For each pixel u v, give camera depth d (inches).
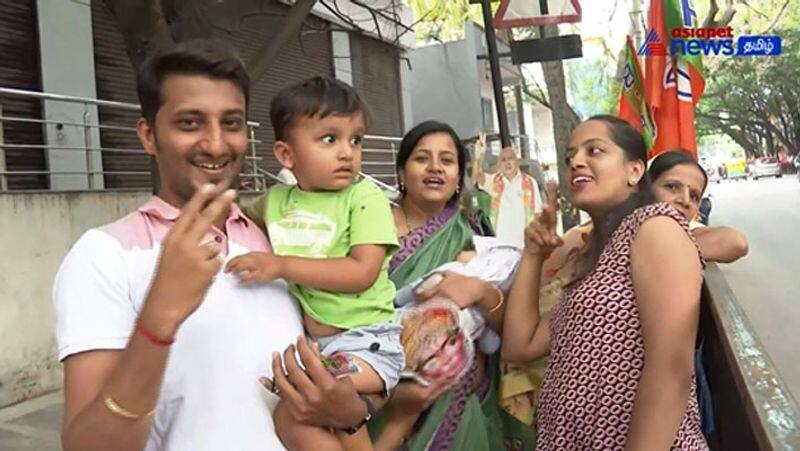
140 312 53.3
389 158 560.4
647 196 86.5
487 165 210.1
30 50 287.0
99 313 60.8
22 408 227.6
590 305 77.5
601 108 921.5
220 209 54.1
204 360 63.2
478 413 97.8
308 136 81.9
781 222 695.1
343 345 78.0
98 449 53.9
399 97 589.6
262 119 417.7
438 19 632.4
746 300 331.6
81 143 304.2
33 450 193.9
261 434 64.6
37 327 239.8
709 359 105.0
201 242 55.5
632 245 75.9
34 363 238.5
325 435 68.0
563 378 80.0
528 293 99.1
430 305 92.1
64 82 297.7
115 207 272.8
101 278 62.1
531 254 99.9
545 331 97.7
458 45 677.9
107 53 320.8
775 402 55.6
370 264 79.7
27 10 285.9
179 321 52.8
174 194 68.0
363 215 81.7
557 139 535.8
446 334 90.2
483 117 713.6
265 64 189.8
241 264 67.6
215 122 65.7
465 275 98.3
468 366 93.0
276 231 81.7
